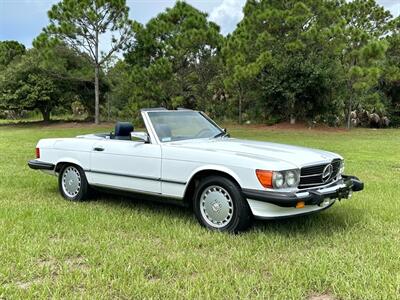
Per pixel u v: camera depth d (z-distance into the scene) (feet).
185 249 13.74
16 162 33.47
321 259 12.66
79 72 89.76
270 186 14.21
